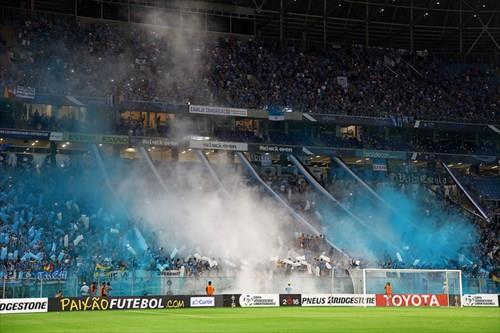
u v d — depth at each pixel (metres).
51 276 39.25
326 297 42.06
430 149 67.12
